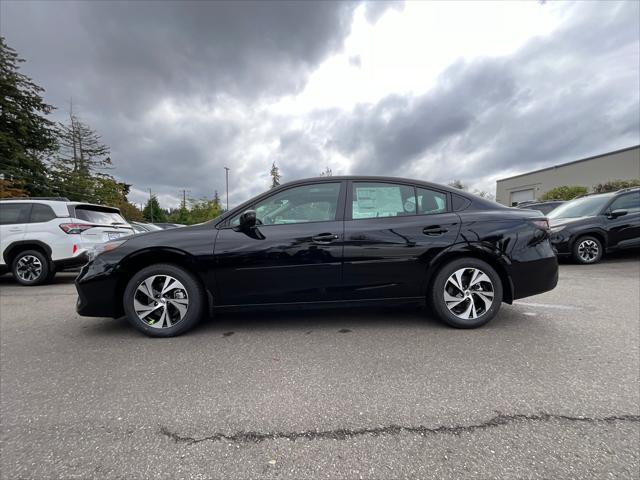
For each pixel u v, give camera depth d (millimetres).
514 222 3186
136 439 1685
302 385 2174
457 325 3135
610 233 6996
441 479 1396
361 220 3150
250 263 3039
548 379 2195
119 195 33625
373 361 2500
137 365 2510
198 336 3082
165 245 3039
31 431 1761
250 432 1722
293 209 3201
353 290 3104
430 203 3248
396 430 1717
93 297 3080
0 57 21219
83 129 32719
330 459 1525
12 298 5020
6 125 21234
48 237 5977
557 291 4570
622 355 2535
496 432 1688
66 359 2641
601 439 1620
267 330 3209
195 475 1445
